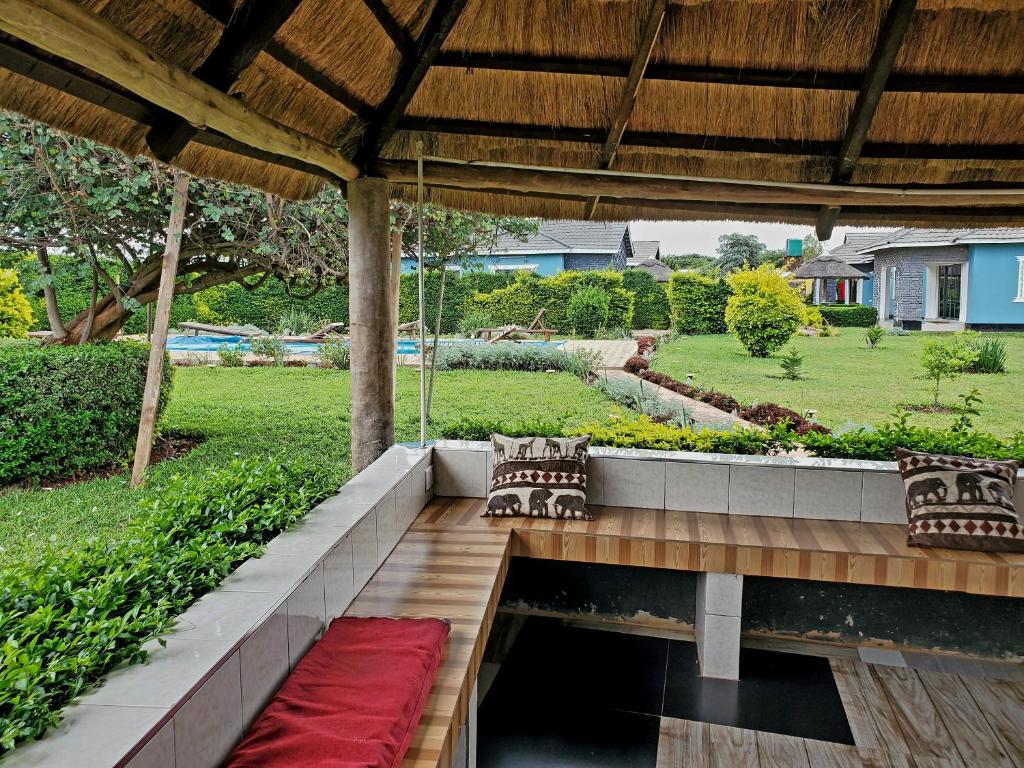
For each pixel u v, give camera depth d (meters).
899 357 9.96
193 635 1.74
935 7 2.79
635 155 3.63
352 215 3.62
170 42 2.14
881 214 3.98
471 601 2.64
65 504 4.43
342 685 1.93
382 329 3.67
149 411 5.02
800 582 3.52
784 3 2.88
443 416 7.33
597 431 4.15
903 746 2.71
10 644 1.46
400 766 1.71
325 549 2.36
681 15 2.95
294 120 3.01
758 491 3.57
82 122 2.33
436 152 3.61
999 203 3.59
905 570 3.04
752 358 10.03
